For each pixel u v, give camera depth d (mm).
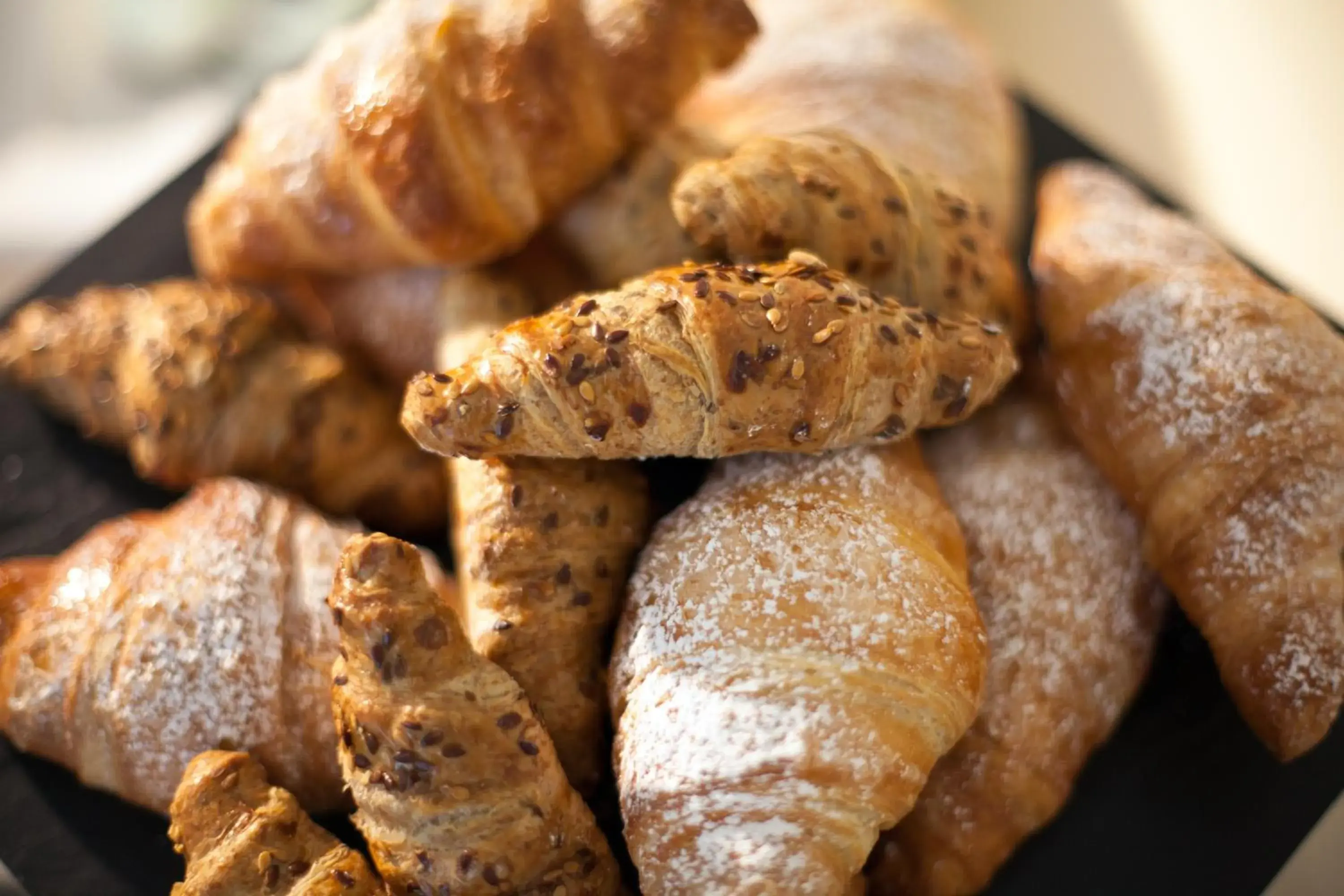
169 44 556
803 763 339
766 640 348
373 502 410
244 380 408
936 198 388
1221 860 367
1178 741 378
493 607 364
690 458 393
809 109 419
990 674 372
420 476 410
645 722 350
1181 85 537
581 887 350
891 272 374
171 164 536
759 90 426
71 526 418
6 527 417
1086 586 380
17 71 549
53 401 419
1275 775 374
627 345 346
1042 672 372
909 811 357
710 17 383
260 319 417
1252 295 383
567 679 364
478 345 380
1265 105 527
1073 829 372
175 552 383
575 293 401
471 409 347
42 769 384
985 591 379
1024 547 382
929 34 439
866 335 350
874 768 342
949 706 350
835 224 367
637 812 348
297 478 408
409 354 414
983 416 402
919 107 423
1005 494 387
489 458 366
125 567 383
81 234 526
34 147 543
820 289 351
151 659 372
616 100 385
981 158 425
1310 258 514
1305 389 372
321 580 383
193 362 406
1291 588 365
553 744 357
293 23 548
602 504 371
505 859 344
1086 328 388
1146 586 387
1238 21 533
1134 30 544
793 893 336
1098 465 390
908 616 351
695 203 362
